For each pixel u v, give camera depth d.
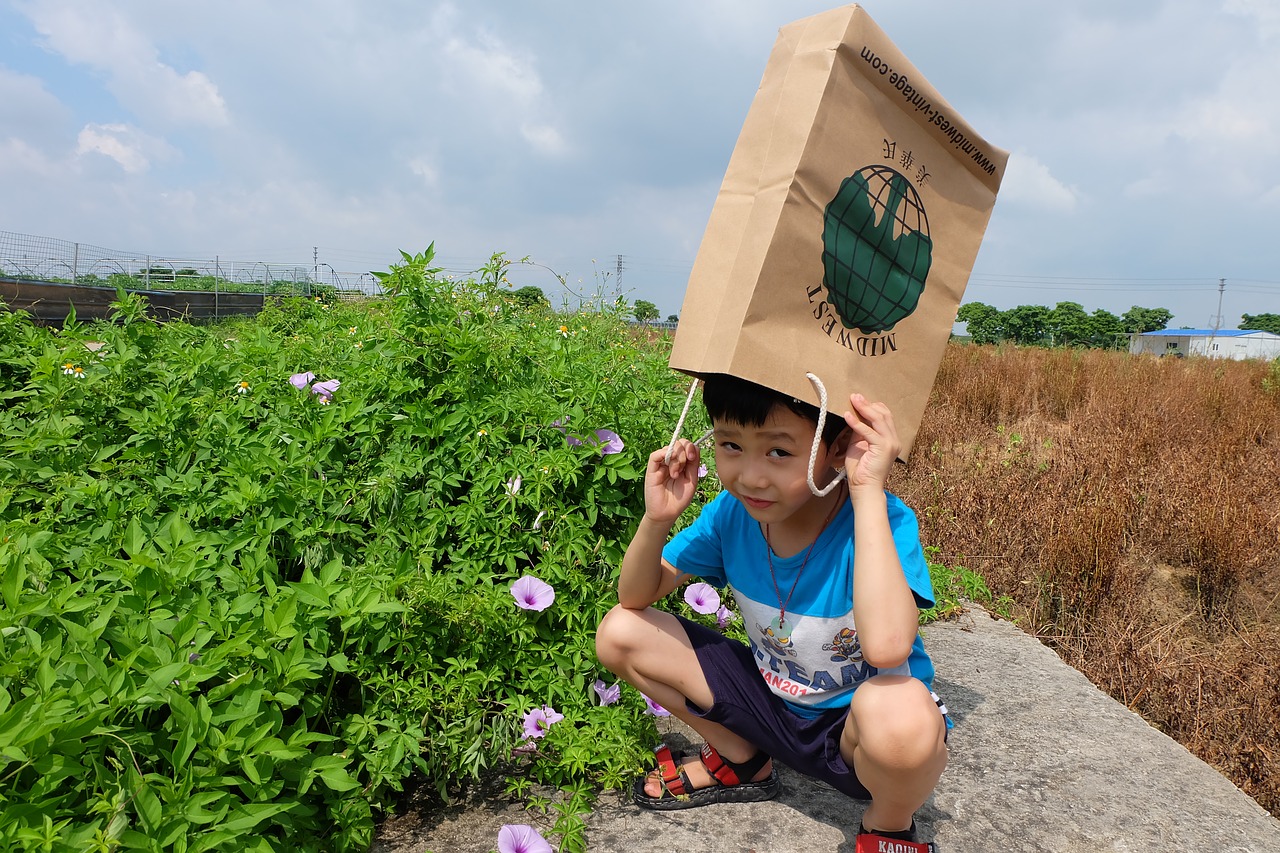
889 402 1.41
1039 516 4.08
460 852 1.61
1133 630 3.24
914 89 1.35
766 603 1.61
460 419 2.44
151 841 1.16
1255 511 4.09
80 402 2.63
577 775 1.81
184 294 16.61
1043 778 1.95
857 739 1.42
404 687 1.75
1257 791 2.41
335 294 4.64
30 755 1.15
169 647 1.42
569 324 4.02
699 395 3.20
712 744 1.76
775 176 1.28
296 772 1.42
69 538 1.90
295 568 2.13
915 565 1.45
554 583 2.17
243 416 2.58
